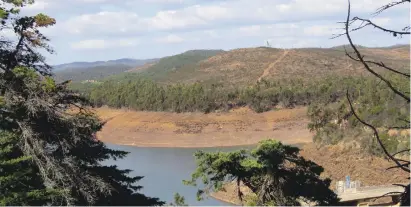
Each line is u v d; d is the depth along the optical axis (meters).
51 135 17.20
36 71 18.09
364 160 41.53
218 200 33.38
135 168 59.38
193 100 102.81
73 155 17.88
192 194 38.28
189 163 63.31
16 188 14.41
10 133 15.30
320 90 94.88
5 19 16.64
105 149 19.00
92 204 16.16
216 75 158.75
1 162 13.81
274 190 21.34
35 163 16.11
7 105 15.48
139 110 109.81
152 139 96.50
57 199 15.64
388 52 127.19
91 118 18.55
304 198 23.02
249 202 20.88
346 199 27.30
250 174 21.30
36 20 17.48
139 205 18.42
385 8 3.06
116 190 17.30
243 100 101.69
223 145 90.56
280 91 100.69
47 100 16.98
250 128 95.19
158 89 113.81
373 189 30.48
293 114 96.44
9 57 17.27
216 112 101.38
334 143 48.94
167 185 44.81
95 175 17.70
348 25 3.09
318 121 59.75
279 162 21.02
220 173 21.39
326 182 22.89
